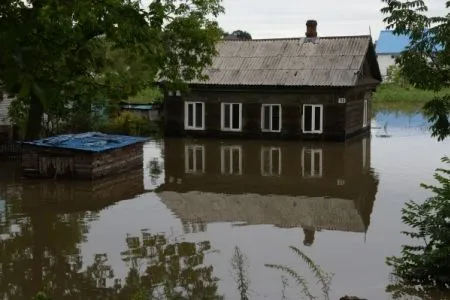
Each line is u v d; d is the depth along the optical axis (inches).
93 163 749.3
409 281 376.5
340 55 1178.6
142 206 619.8
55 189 697.6
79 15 157.5
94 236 502.0
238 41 1290.6
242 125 1193.4
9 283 393.4
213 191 705.6
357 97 1216.2
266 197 671.1
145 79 888.9
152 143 1136.2
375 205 621.9
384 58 3073.3
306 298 353.4
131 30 215.8
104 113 1188.5
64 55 168.6
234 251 455.8
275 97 1162.6
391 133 1285.7
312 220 561.6
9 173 795.4
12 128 975.0
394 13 339.0
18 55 122.3
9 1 130.6
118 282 391.5
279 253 450.3
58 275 407.5
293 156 967.0
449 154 971.3
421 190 690.2
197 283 384.5
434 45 326.3
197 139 1195.9
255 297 356.5
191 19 928.3
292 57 1206.3
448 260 365.7
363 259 432.8
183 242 482.6
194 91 1216.2
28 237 499.5
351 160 922.1
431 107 341.7
